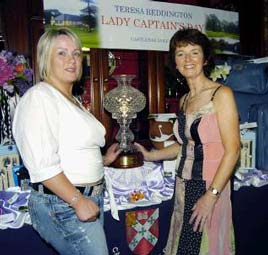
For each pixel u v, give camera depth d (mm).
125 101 1739
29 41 1976
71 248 1186
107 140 2188
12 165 1669
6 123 1667
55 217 1139
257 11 2801
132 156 1759
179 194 1452
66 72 1187
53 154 1060
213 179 1331
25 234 1392
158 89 2346
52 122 1077
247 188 1902
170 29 2312
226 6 2627
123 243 1575
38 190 1154
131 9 2162
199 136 1355
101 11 2066
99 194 1248
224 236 1420
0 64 1551
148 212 1625
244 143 2068
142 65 2344
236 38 2623
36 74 1955
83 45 2033
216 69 2076
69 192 1078
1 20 1923
